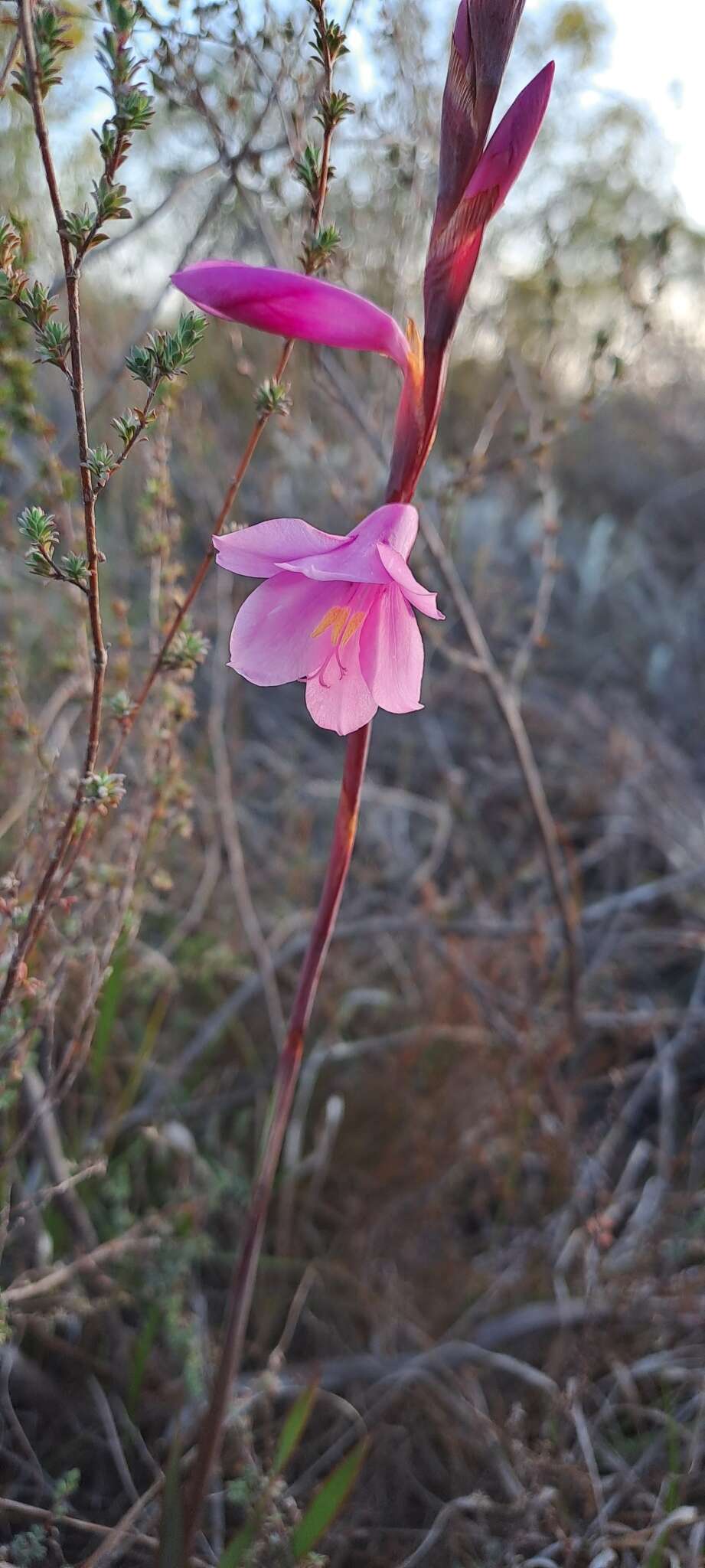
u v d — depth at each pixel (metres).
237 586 0.70
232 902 0.69
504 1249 0.56
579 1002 0.62
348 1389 0.50
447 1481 0.47
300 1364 0.50
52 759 0.44
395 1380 0.49
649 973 0.75
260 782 0.78
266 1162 0.37
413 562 0.66
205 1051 0.62
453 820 0.81
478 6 0.32
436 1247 0.55
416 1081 0.60
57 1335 0.49
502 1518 0.44
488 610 0.89
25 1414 0.47
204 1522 0.44
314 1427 0.48
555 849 0.60
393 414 0.67
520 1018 0.59
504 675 0.85
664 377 1.38
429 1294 0.53
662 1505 0.45
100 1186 0.52
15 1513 0.43
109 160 0.31
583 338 1.03
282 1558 0.39
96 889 0.44
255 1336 0.51
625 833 0.81
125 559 0.77
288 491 0.82
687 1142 0.61
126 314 0.73
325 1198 0.57
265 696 0.91
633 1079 0.68
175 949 0.65
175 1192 0.50
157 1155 0.54
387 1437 0.47
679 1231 0.55
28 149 0.54
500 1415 0.49
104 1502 0.45
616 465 1.30
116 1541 0.40
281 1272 0.52
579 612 1.05
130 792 0.51
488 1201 0.60
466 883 0.74
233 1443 0.45
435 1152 0.58
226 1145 0.59
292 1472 0.47
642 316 0.56
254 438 0.36
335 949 0.68
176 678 0.44
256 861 0.73
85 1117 0.53
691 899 0.77
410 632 0.34
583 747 0.91
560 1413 0.47
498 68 0.32
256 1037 0.65
